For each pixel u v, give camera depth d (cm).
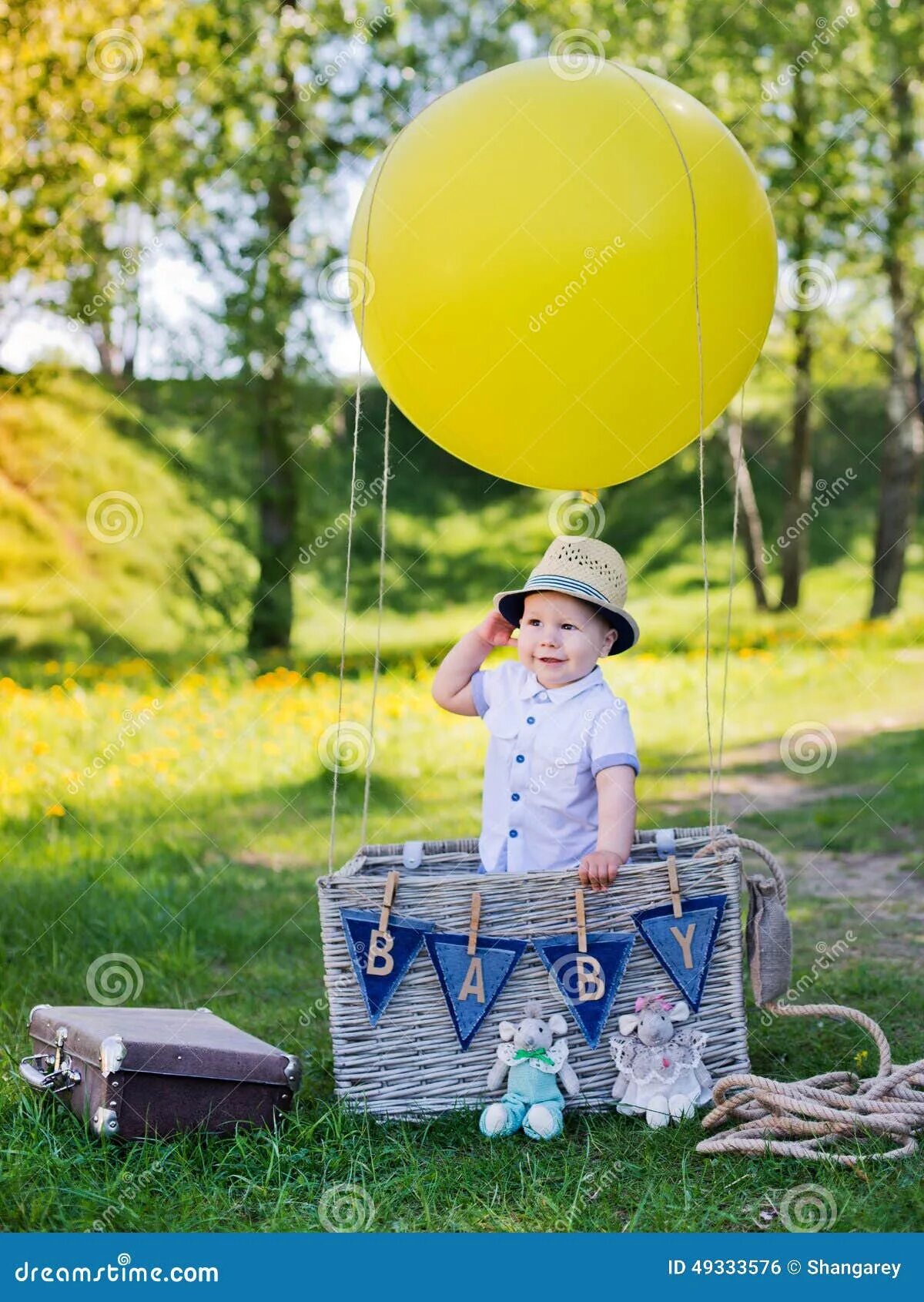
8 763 608
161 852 502
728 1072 264
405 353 275
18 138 862
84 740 662
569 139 257
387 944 257
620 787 280
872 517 1439
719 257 267
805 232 1070
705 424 282
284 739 694
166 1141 242
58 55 850
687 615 1241
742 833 541
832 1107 242
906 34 999
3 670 864
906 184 1069
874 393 1463
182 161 930
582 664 295
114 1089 238
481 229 257
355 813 578
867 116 1052
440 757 686
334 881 259
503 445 285
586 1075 260
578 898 259
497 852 295
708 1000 264
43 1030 265
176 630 1016
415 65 953
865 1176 224
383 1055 257
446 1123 254
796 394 1200
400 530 1399
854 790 617
